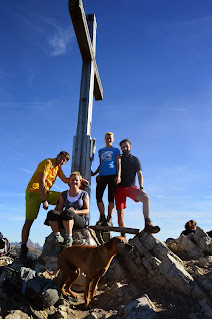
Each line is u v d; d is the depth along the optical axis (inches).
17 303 146.3
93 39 311.3
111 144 263.4
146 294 157.6
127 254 203.2
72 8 247.9
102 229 231.5
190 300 152.4
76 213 207.2
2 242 237.5
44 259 202.5
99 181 252.1
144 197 224.7
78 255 164.2
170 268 170.6
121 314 140.5
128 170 245.9
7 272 168.6
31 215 221.3
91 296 160.1
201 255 216.1
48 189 230.2
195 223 249.0
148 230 203.6
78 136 284.2
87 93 295.3
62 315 140.4
